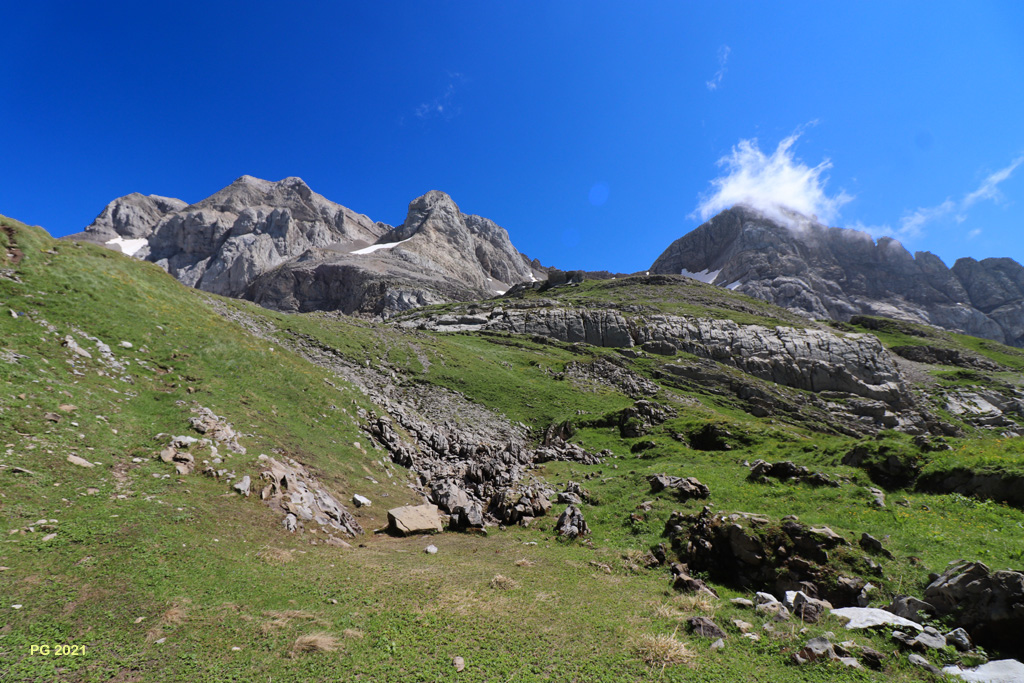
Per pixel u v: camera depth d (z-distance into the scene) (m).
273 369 39.03
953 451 25.20
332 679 10.33
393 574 16.98
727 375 108.19
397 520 24.28
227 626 12.12
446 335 119.19
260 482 22.31
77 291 32.19
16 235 34.44
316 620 12.88
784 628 12.38
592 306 160.00
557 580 16.98
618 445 54.69
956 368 145.12
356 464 32.44
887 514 19.98
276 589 14.52
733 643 11.96
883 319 191.62
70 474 17.31
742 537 17.28
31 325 26.02
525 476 40.09
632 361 113.69
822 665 10.45
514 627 12.95
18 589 11.84
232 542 17.02
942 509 20.70
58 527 14.51
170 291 43.53
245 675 10.28
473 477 36.53
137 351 30.64
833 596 14.91
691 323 140.12
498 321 137.50
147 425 23.69
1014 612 11.09
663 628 12.88
